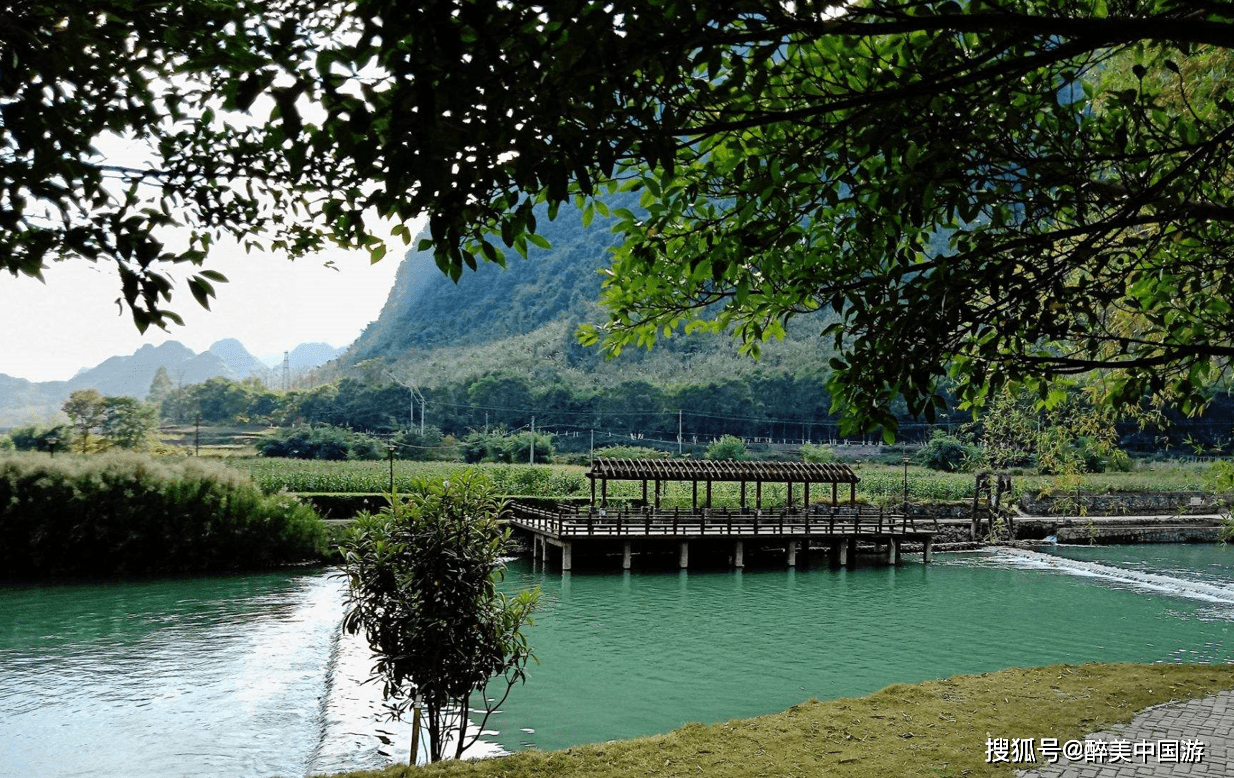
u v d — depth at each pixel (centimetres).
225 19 240
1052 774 620
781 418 10025
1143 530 3581
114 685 1278
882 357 349
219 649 1512
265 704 1184
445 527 687
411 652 666
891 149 308
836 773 620
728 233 375
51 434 6725
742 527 2883
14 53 226
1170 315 463
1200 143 342
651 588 2341
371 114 223
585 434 10638
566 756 664
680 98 285
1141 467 5784
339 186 321
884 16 268
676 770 629
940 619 1919
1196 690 858
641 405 10588
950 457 6284
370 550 693
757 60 265
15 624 1723
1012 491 3953
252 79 222
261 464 5150
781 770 626
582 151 245
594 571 2656
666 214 397
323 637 1614
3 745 1020
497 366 12912
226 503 2523
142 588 2175
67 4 229
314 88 226
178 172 293
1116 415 734
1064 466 2120
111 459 2516
